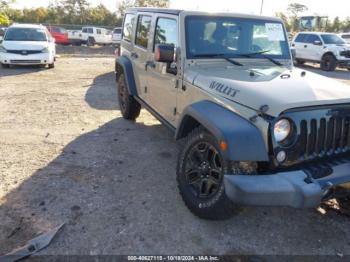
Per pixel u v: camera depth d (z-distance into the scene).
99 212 3.48
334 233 3.32
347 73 17.19
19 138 5.46
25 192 3.80
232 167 2.80
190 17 4.07
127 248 2.99
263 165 2.85
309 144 2.93
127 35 6.32
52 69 13.59
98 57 20.94
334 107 2.98
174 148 5.22
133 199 3.74
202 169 3.29
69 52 25.11
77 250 2.95
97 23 55.78
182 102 4.02
